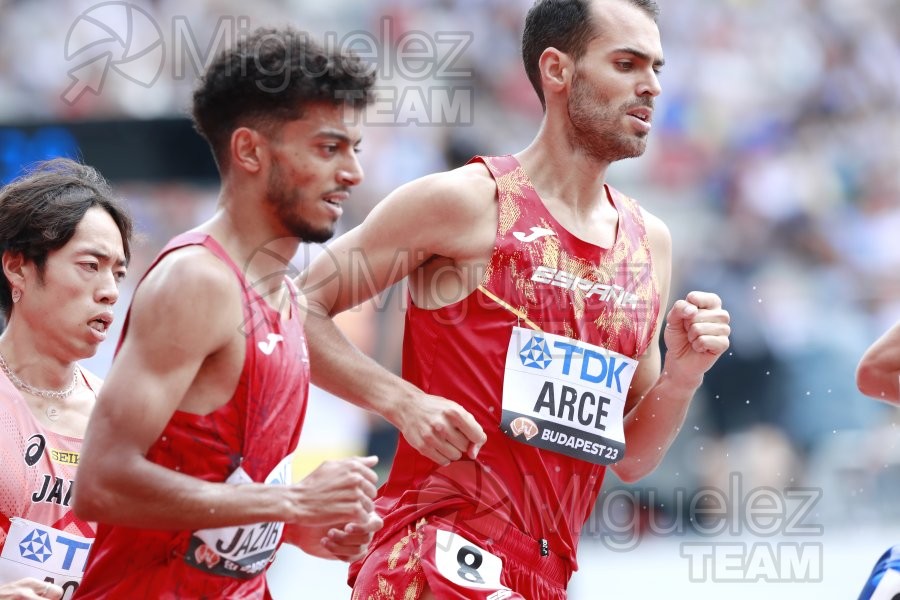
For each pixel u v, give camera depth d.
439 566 11.70
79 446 12.25
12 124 25.11
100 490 9.12
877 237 38.47
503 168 12.44
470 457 11.76
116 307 25.78
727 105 40.53
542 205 12.30
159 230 27.16
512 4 38.44
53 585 10.91
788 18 42.44
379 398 11.81
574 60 12.22
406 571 11.95
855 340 33.28
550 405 12.03
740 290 33.38
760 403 30.58
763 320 32.16
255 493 9.36
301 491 9.45
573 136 12.31
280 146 9.71
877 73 42.38
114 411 9.16
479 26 38.12
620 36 12.13
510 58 37.88
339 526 10.55
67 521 12.09
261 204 9.86
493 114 36.62
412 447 12.34
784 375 31.19
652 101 12.35
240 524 9.30
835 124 41.12
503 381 11.96
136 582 9.70
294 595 21.25
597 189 12.59
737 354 30.97
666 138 39.38
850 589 22.28
